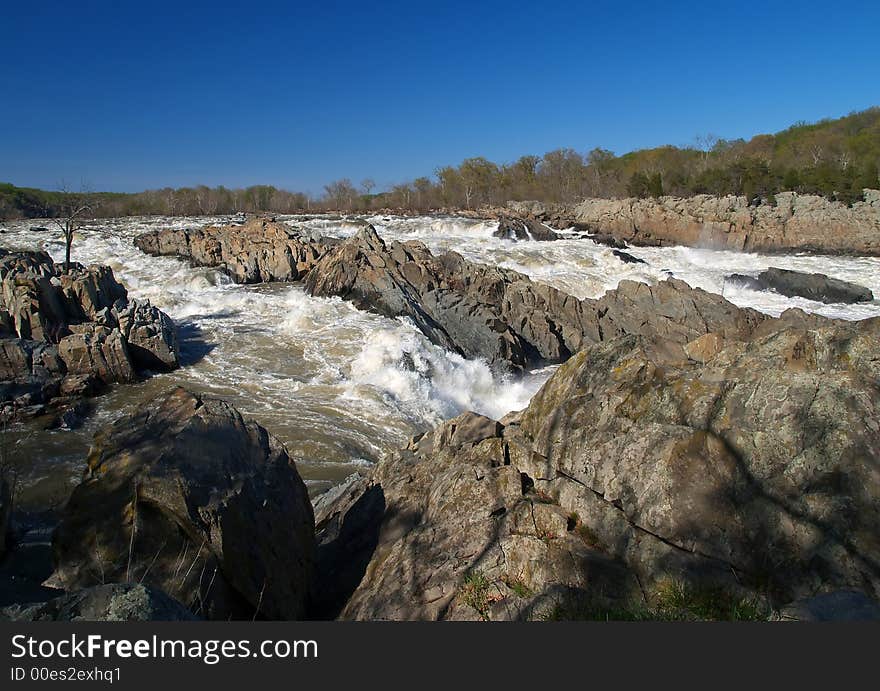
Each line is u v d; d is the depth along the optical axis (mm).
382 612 4746
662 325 23312
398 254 24750
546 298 24078
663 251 47375
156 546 4691
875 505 3932
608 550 4719
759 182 56688
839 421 4246
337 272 24469
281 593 5121
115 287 20094
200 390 15727
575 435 5664
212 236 33125
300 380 16875
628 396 5500
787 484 4266
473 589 4602
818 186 54094
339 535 6812
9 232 37281
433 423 15891
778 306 30219
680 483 4582
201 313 23156
